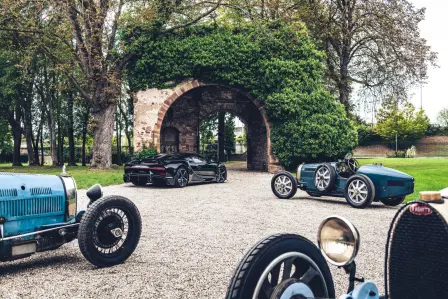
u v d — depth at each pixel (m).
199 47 25.03
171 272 4.82
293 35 25.77
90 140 59.50
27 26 21.95
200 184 17.06
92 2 22.58
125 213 5.25
